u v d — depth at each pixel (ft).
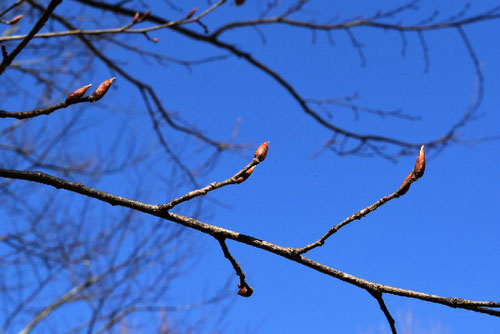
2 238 20.74
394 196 5.57
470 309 5.61
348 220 5.69
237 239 6.04
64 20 21.67
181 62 22.75
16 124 23.17
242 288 6.47
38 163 23.38
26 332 20.40
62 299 21.26
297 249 5.89
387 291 5.83
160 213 6.11
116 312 21.36
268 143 6.10
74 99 5.79
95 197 6.23
